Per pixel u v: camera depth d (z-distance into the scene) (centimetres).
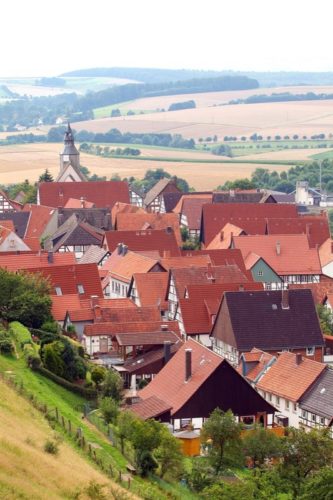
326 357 19100
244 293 18888
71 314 19300
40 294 18700
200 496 11388
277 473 11569
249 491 10881
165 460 11894
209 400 14750
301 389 15538
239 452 12394
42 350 15800
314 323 18862
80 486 9531
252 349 18225
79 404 14712
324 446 11950
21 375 14562
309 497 10675
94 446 12075
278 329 18675
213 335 19525
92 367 16650
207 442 12850
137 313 19775
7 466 9175
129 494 10088
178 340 18175
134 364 17462
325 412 14862
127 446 12381
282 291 18950
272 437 12556
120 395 15638
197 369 15162
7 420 10919
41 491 8931
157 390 15612
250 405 14962
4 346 15512
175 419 14625
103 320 19425
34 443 10481
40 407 12750
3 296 18038
